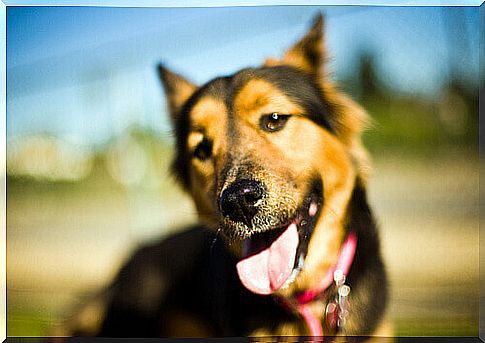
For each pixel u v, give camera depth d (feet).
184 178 1.89
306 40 1.82
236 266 1.73
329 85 1.81
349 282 1.70
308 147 1.68
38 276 2.73
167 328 2.04
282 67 1.76
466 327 2.31
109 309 2.17
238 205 1.57
